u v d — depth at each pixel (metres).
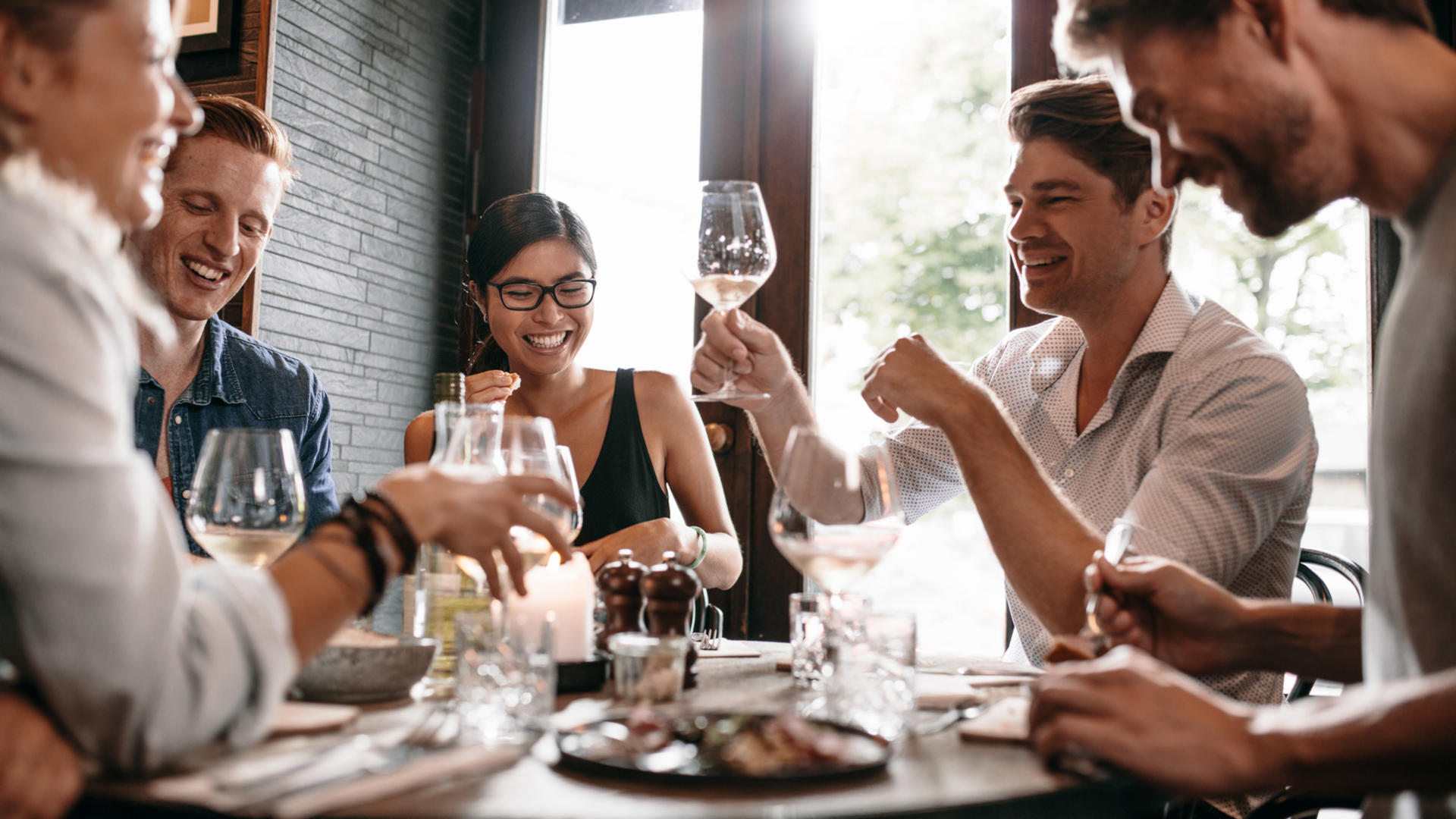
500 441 1.08
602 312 3.10
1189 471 1.41
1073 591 1.19
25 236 0.65
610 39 3.18
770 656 1.32
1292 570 1.57
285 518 1.00
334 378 2.87
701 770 0.70
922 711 0.96
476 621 0.84
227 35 2.70
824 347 2.87
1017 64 2.68
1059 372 1.79
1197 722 0.70
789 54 2.93
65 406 0.64
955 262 2.77
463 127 3.33
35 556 0.62
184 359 1.87
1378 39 0.83
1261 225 0.92
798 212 2.89
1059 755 0.74
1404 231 0.86
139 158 0.80
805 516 1.00
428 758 0.71
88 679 0.63
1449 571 0.76
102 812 0.65
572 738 0.76
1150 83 0.90
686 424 2.13
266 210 1.84
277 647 0.70
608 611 1.15
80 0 0.72
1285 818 1.32
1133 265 1.64
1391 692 0.68
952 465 1.87
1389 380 0.82
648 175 3.09
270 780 0.65
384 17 3.02
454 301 3.32
